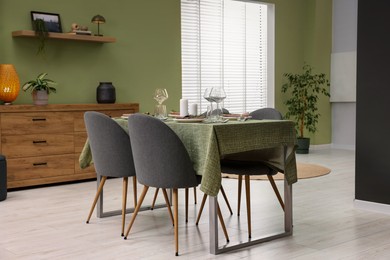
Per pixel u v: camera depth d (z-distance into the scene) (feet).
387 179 13.53
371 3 13.57
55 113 17.93
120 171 11.99
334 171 20.89
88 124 12.37
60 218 13.41
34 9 18.86
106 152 12.10
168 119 12.76
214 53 25.54
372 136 13.76
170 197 14.73
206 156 10.10
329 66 29.19
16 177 17.10
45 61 19.25
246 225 12.55
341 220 12.96
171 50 23.00
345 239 11.30
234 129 10.39
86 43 20.31
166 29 22.77
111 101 20.04
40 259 10.05
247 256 10.20
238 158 12.71
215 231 10.30
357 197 14.28
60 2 19.51
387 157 13.48
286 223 11.69
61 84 19.70
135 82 21.86
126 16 21.43
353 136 28.78
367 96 13.78
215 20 25.46
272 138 11.12
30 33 17.95
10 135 16.89
